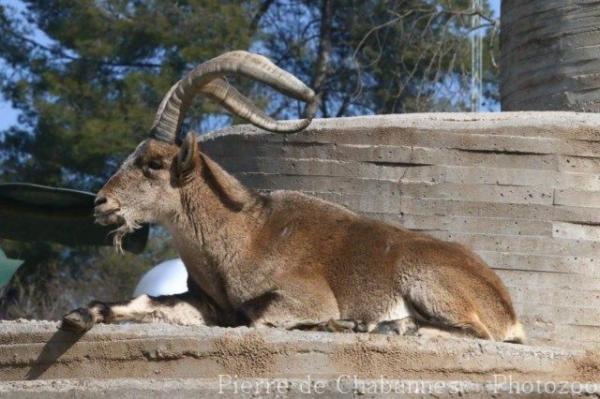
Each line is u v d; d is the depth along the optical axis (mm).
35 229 14641
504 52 18391
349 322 12398
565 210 14812
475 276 12500
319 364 11188
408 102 37562
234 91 12984
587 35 17188
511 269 14734
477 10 35500
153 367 11336
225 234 12961
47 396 10891
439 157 14914
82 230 14711
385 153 15031
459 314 12289
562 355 11539
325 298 12695
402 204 14930
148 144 13031
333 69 40000
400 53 38156
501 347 11453
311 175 15258
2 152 37125
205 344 11258
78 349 11562
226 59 12797
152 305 12883
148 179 12969
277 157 15469
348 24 40312
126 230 12953
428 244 12695
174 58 37031
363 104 39812
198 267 13078
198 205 12992
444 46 36938
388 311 12516
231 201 13078
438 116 15281
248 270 12891
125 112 36594
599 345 14664
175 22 37438
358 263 12734
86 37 37500
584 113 15406
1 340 11859
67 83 37219
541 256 14758
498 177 14836
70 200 14195
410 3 38438
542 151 14852
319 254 12859
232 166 15836
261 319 12672
